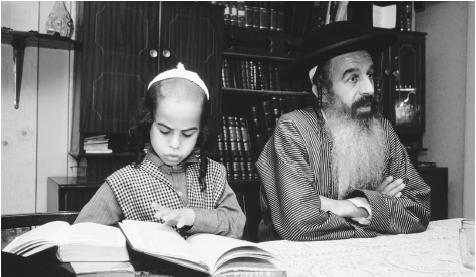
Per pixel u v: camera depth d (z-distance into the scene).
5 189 2.94
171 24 2.98
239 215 1.39
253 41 3.37
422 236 1.52
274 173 1.79
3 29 2.57
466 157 3.71
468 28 3.71
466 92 3.72
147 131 1.37
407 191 1.83
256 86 3.35
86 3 2.79
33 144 3.01
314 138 1.81
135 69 2.89
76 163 3.11
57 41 2.77
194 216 1.20
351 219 1.61
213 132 3.07
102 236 0.92
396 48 3.69
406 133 3.76
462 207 3.78
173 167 1.40
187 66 3.02
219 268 0.86
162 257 0.82
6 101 2.92
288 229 1.55
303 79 2.14
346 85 1.90
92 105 2.79
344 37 1.91
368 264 1.15
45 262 0.78
